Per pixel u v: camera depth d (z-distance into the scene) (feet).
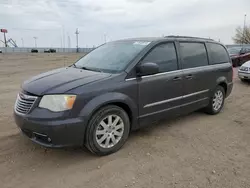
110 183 9.59
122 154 11.89
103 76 11.76
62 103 10.28
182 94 14.97
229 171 10.48
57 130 10.12
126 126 12.29
